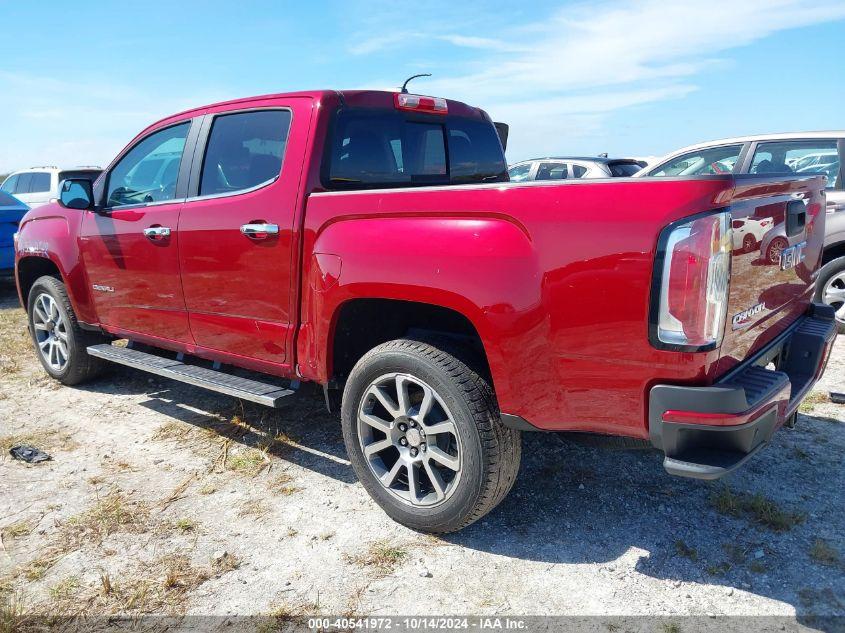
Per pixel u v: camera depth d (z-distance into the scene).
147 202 4.11
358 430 3.03
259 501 3.28
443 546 2.85
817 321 3.12
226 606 2.51
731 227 2.15
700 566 2.64
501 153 4.45
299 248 3.16
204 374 3.77
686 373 2.15
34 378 5.35
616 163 10.23
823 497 3.13
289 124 3.32
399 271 2.69
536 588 2.55
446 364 2.66
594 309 2.27
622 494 3.22
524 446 3.74
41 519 3.16
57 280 5.00
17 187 13.66
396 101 3.62
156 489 3.43
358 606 2.48
